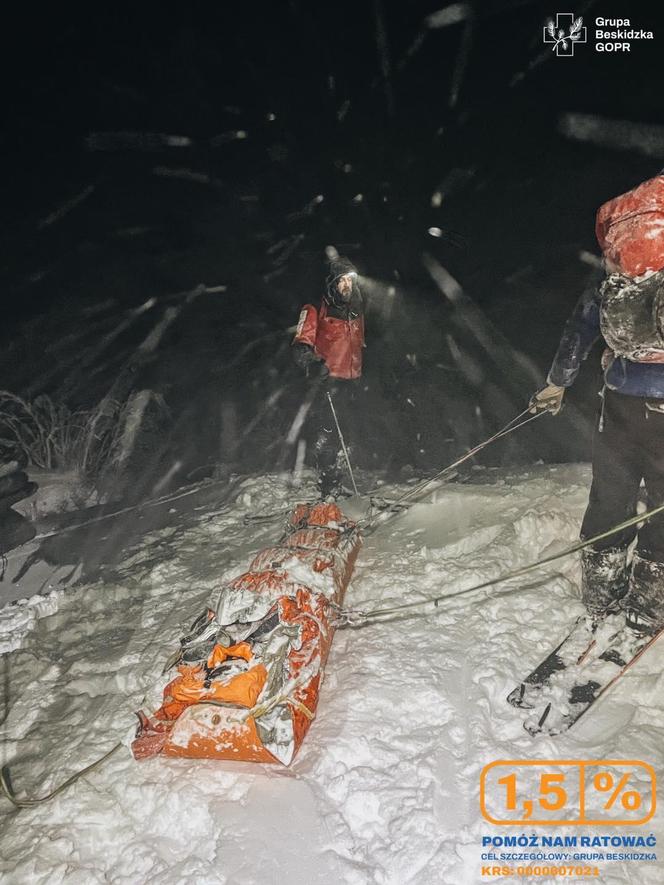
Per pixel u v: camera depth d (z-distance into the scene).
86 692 3.94
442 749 3.07
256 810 2.92
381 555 4.75
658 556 3.35
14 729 3.74
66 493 7.71
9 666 4.27
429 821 2.75
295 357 5.42
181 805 2.99
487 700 3.30
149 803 3.04
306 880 2.63
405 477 6.75
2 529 6.08
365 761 3.08
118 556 5.69
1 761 3.50
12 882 2.80
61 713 3.79
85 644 4.38
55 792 3.12
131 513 6.75
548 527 4.78
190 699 3.19
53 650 4.41
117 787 3.13
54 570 5.59
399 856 2.66
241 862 2.71
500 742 3.10
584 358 3.71
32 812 3.09
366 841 2.75
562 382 3.77
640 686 3.31
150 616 4.57
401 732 3.20
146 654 4.08
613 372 3.34
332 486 5.75
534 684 3.35
